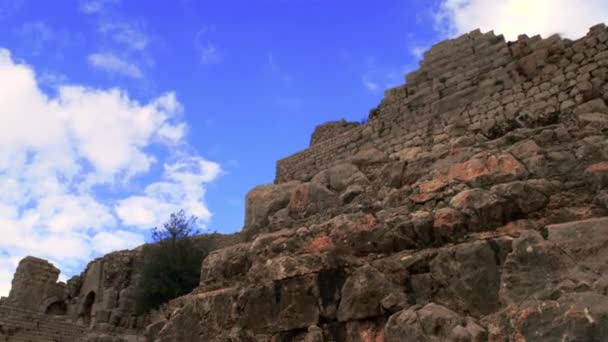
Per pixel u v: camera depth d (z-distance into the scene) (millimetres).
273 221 16203
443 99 16547
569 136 11805
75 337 28797
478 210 10469
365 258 11219
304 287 11195
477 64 16391
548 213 9836
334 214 13695
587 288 7500
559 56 14570
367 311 10062
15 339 26391
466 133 15164
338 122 22234
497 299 8836
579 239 8391
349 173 16516
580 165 10469
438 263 9844
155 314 33406
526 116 14070
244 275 13461
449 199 11547
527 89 14680
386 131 17641
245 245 14258
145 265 35750
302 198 16047
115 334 30047
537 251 8469
